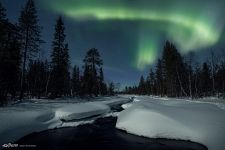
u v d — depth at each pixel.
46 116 17.44
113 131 16.02
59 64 35.50
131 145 12.44
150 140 13.38
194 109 17.84
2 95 23.38
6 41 25.88
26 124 14.29
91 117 21.94
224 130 11.88
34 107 19.59
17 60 28.75
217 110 17.05
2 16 24.02
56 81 35.47
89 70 48.66
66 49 41.12
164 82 62.38
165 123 14.38
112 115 23.73
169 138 13.34
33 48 28.11
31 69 43.81
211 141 11.32
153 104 23.03
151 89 90.56
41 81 44.94
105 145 12.47
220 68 47.12
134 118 16.50
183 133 13.15
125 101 48.94
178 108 18.55
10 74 26.28
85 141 13.23
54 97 34.97
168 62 53.22
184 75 54.12
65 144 12.55
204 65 62.72
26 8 28.02
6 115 14.50
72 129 16.62
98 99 43.56
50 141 13.06
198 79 59.75
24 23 27.42
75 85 59.88
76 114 19.86
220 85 54.12
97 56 49.00
